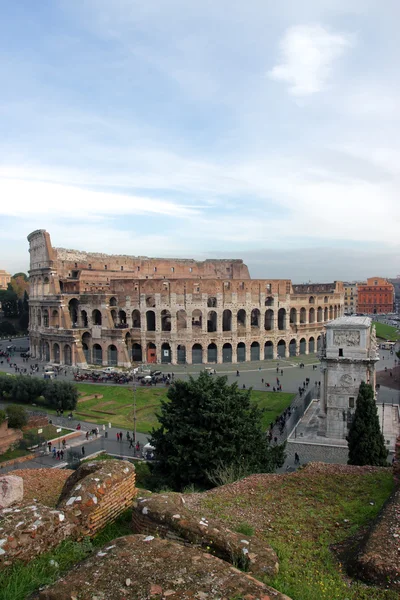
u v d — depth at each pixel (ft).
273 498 86.79
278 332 466.70
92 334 434.30
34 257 493.77
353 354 213.05
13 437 210.59
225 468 121.08
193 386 140.97
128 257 559.38
